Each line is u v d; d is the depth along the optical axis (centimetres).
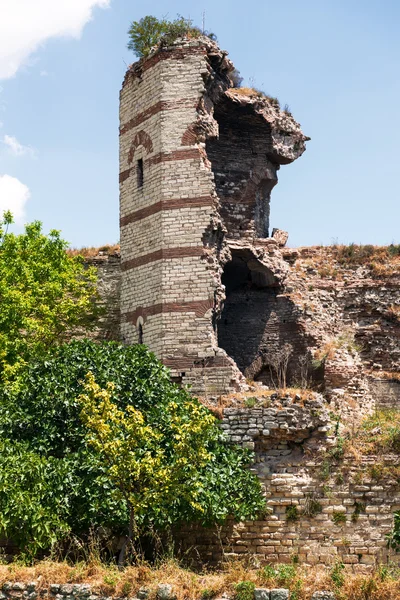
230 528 2859
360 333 4016
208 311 3419
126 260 3691
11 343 3419
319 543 2805
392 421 3147
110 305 4034
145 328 3541
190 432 2469
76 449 2781
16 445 2672
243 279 4097
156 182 3572
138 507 2405
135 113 3744
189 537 2873
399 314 3991
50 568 2322
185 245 3484
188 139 3547
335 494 2838
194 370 3378
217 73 3716
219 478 2764
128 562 2436
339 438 2911
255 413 2964
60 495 2583
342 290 4075
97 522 2609
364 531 2791
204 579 2248
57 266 3781
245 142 4131
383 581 2128
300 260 4150
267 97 4116
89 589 2241
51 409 2797
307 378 3825
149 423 2772
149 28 3866
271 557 2819
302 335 3922
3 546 2742
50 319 3619
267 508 2859
